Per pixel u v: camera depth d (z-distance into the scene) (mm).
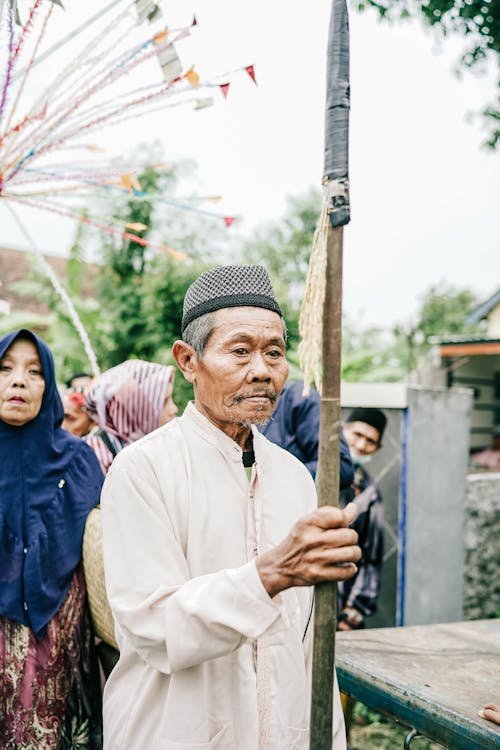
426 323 23766
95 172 1889
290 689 1227
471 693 1564
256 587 997
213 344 1182
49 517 1714
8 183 1783
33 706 1593
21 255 11023
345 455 2549
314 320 956
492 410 10930
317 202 12344
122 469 1208
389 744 3236
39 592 1634
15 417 1727
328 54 973
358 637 1980
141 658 1207
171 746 1120
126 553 1151
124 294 7359
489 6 3561
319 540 942
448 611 4211
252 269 1217
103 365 7250
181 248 7312
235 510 1244
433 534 4047
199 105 1518
